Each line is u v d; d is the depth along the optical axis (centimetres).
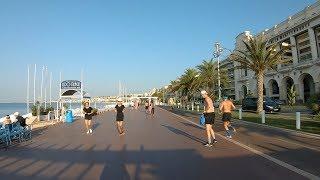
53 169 894
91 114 1930
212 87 5906
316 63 5372
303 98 5966
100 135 1759
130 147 1273
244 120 2558
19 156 1132
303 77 5966
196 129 2038
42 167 925
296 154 1060
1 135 1387
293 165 885
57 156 1109
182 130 1978
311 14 5488
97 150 1216
